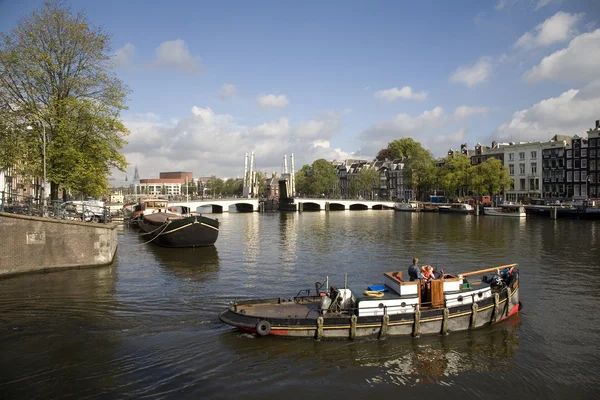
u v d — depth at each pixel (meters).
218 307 18.56
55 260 24.58
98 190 40.16
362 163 155.00
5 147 28.97
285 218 83.00
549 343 15.04
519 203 86.31
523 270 27.22
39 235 23.97
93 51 30.88
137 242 40.97
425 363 13.45
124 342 14.52
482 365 13.41
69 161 30.12
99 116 30.98
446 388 12.12
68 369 12.55
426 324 15.15
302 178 152.25
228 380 12.20
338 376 12.56
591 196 80.50
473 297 16.08
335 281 24.50
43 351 13.73
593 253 33.91
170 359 13.35
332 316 14.95
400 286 15.34
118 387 11.65
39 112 29.06
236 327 15.34
